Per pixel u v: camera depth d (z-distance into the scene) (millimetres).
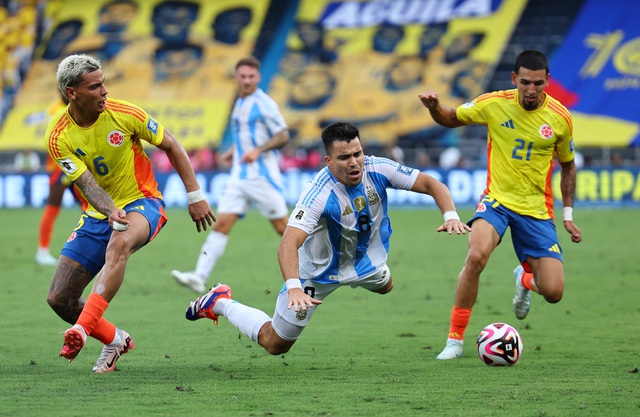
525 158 25453
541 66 24594
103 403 18578
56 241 63875
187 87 120125
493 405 18266
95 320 20875
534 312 33156
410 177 21266
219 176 93000
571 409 17859
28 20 131000
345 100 113375
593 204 88438
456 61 113625
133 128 22000
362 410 17859
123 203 22469
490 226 25172
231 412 17734
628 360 23719
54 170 50406
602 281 41688
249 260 52125
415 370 22531
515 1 116938
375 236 22031
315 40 121000
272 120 39750
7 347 26359
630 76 106188
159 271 47500
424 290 39750
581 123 103562
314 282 22094
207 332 29203
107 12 130500
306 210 20578
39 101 122812
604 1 113625
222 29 124875
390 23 119938
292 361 24031
